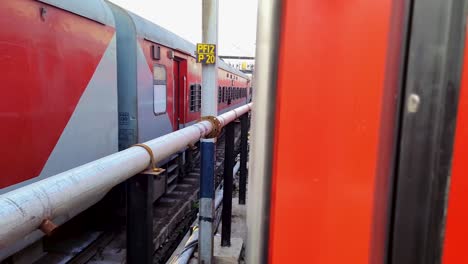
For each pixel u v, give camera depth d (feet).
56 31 11.83
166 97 23.16
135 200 4.20
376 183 2.37
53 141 11.82
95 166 3.37
